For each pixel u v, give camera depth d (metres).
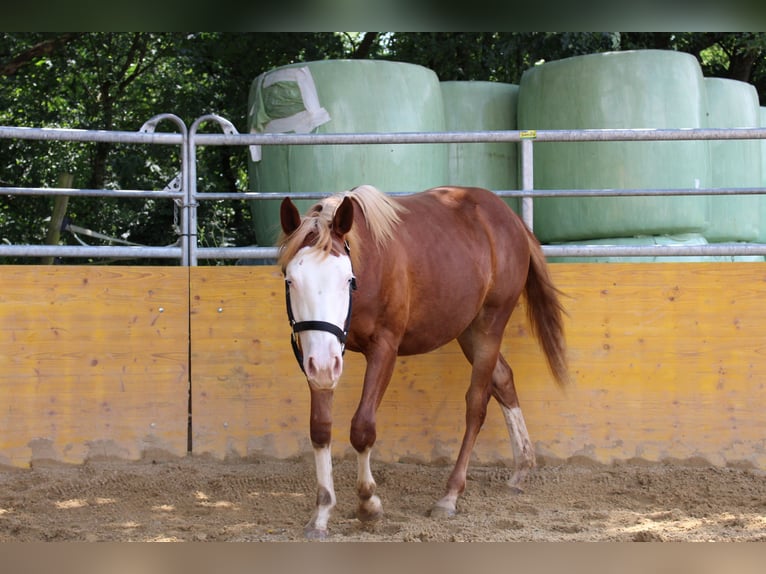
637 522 3.97
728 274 5.16
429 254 3.93
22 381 4.91
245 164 11.27
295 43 10.41
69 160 10.60
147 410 5.00
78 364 4.95
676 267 5.16
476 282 4.16
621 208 6.16
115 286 4.99
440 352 5.13
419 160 6.18
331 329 3.19
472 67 10.80
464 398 5.12
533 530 3.78
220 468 4.91
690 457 5.12
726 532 3.75
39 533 3.67
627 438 5.12
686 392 5.14
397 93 6.24
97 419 4.96
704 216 6.32
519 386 5.15
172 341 5.02
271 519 4.01
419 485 4.69
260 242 6.57
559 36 9.27
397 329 3.74
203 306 5.05
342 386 5.06
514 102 7.11
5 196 10.01
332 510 4.03
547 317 4.75
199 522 3.95
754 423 5.12
